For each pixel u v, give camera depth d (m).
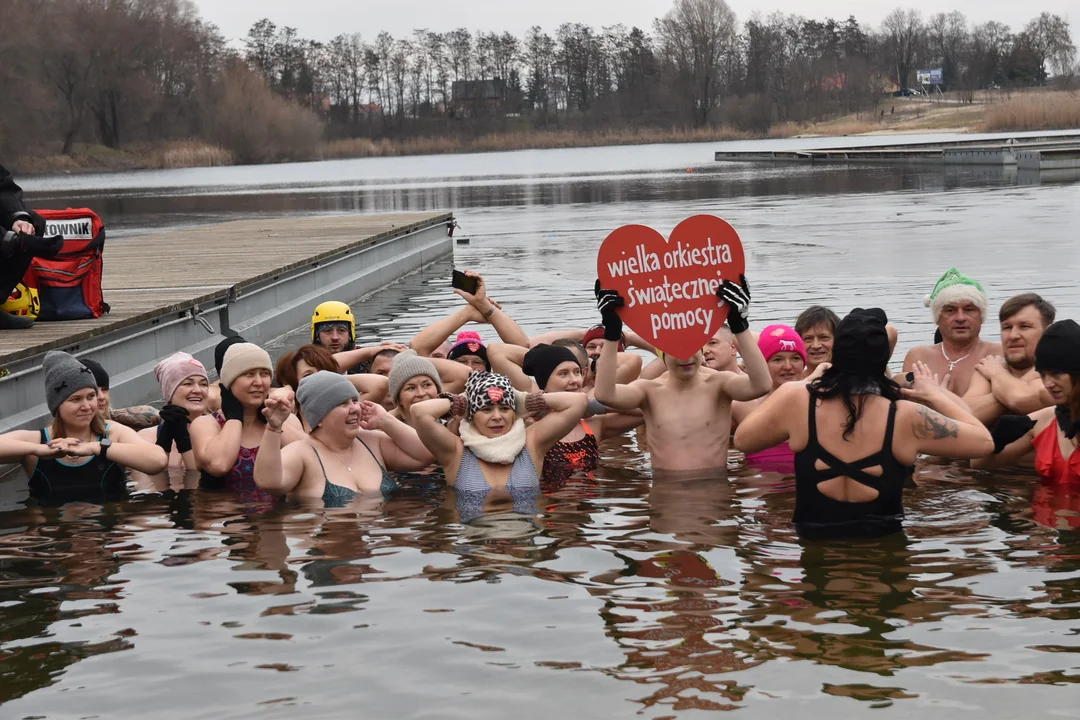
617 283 6.26
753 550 4.87
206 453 6.37
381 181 58.69
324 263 15.59
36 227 8.98
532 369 7.02
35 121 93.06
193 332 11.14
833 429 5.15
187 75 109.06
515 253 21.22
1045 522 5.15
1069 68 148.88
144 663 3.83
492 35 134.00
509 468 6.20
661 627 4.01
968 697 3.39
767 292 13.74
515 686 3.56
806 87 126.06
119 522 5.67
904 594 4.27
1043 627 3.91
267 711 3.44
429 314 13.94
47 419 7.89
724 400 6.61
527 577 4.61
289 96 128.62
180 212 35.47
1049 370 5.69
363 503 5.93
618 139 124.81
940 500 5.58
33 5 96.62
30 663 3.86
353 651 3.88
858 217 24.73
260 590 4.54
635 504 5.76
